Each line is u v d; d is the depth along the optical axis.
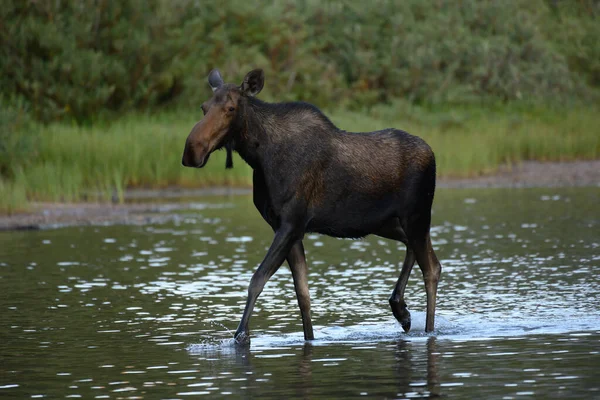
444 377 23.47
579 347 26.58
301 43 120.88
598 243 48.22
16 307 34.78
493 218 60.72
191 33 110.00
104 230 58.94
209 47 113.94
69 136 84.81
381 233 31.36
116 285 39.38
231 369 25.06
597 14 150.75
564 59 135.62
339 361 25.72
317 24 127.38
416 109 114.56
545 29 143.88
